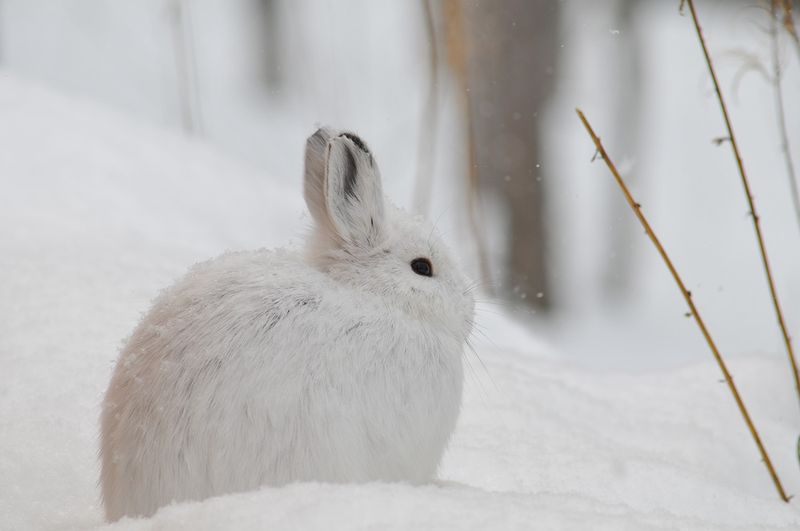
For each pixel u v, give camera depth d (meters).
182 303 5.79
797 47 10.00
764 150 24.75
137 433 5.45
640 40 26.55
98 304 8.98
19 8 28.12
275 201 14.84
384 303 6.10
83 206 12.33
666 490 7.25
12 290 9.12
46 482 6.51
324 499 4.86
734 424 9.22
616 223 22.42
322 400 5.43
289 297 5.73
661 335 18.70
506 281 19.41
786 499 7.61
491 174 18.95
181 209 13.35
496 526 4.70
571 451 7.75
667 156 24.64
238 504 4.86
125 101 24.72
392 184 19.64
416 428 5.81
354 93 24.56
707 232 22.25
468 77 17.64
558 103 21.48
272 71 26.56
